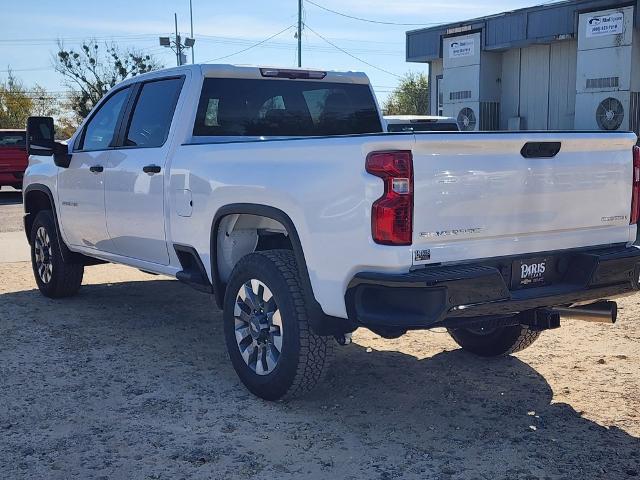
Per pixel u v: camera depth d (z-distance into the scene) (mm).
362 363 5492
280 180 4328
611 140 4469
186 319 6773
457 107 19047
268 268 4477
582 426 4289
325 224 4051
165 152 5488
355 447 4020
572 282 4375
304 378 4406
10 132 21031
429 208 3787
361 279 3873
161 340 6074
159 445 4023
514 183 4055
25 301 7477
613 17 14727
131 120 6102
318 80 6117
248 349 4738
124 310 7098
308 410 4551
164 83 5875
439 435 4184
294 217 4258
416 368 5375
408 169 3729
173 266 5625
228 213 4770
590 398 4719
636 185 4688
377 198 3781
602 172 4453
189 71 5598
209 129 5547
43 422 4328
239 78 5707
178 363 5461
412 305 3734
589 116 15383
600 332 6195
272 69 5836
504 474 3697
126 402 4656
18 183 20984
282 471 3729
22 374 5172
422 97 59812
